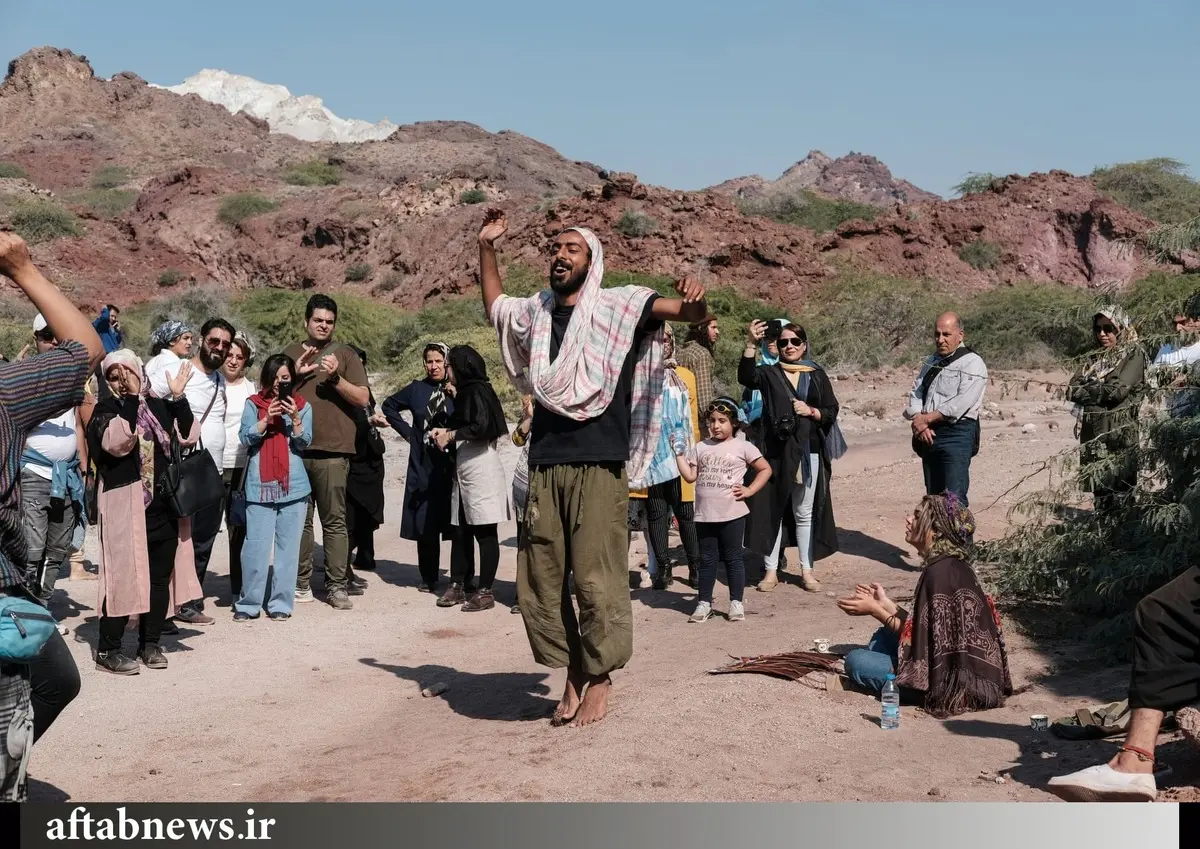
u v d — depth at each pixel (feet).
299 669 24.59
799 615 26.81
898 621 20.70
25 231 214.48
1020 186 190.70
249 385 30.32
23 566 12.90
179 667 24.63
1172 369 23.90
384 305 171.83
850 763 16.87
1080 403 27.55
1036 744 17.52
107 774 18.35
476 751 18.17
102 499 23.73
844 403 81.25
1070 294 138.41
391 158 454.40
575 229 18.49
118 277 210.18
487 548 29.84
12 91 478.18
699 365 32.65
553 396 18.16
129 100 483.10
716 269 158.81
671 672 22.29
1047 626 24.53
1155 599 14.46
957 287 170.09
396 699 22.34
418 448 31.48
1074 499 37.17
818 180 631.97
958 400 29.66
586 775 16.47
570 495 18.57
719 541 26.91
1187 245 26.23
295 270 219.20
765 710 19.03
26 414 12.64
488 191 219.41
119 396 23.70
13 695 12.53
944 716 19.11
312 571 34.65
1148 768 14.33
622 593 18.85
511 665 24.71
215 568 35.68
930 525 20.10
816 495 30.25
